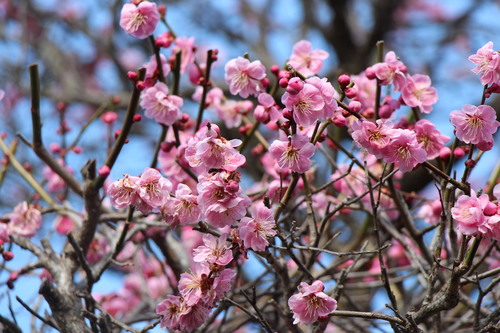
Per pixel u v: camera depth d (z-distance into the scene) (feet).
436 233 17.72
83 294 16.07
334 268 18.61
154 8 16.19
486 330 14.02
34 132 18.38
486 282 21.88
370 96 17.89
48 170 21.54
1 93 18.80
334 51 37.09
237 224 13.65
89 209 17.31
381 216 18.84
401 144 13.65
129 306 24.45
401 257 23.18
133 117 16.69
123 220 18.94
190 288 13.58
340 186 18.79
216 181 12.76
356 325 19.38
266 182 21.36
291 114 13.38
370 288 23.35
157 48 16.74
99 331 16.40
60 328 15.71
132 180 13.50
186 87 34.86
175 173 17.81
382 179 14.74
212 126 13.03
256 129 18.37
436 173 15.02
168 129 19.47
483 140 13.67
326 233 21.16
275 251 15.98
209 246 13.48
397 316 14.07
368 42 35.65
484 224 12.68
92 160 17.10
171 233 20.95
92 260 19.88
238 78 15.69
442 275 17.17
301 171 13.62
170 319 13.98
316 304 13.41
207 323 17.15
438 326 16.10
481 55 13.65
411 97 16.08
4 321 16.37
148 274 24.85
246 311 14.46
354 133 13.69
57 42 39.32
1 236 17.93
